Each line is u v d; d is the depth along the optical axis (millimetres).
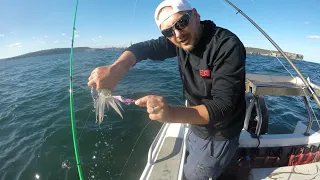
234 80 848
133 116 3035
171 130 1607
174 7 894
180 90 4211
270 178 1422
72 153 2361
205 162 1255
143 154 2271
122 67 957
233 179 1511
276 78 1537
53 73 7754
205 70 988
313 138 1507
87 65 7598
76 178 2012
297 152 1528
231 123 1128
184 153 1352
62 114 3412
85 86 4898
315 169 1481
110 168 2094
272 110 3154
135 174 2008
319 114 3023
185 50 1023
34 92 5070
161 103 681
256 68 7000
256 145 1474
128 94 3971
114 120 2953
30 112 3711
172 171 1206
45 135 2783
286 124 2701
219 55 883
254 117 1633
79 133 2691
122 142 2482
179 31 918
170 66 7109
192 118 752
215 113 780
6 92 5543
